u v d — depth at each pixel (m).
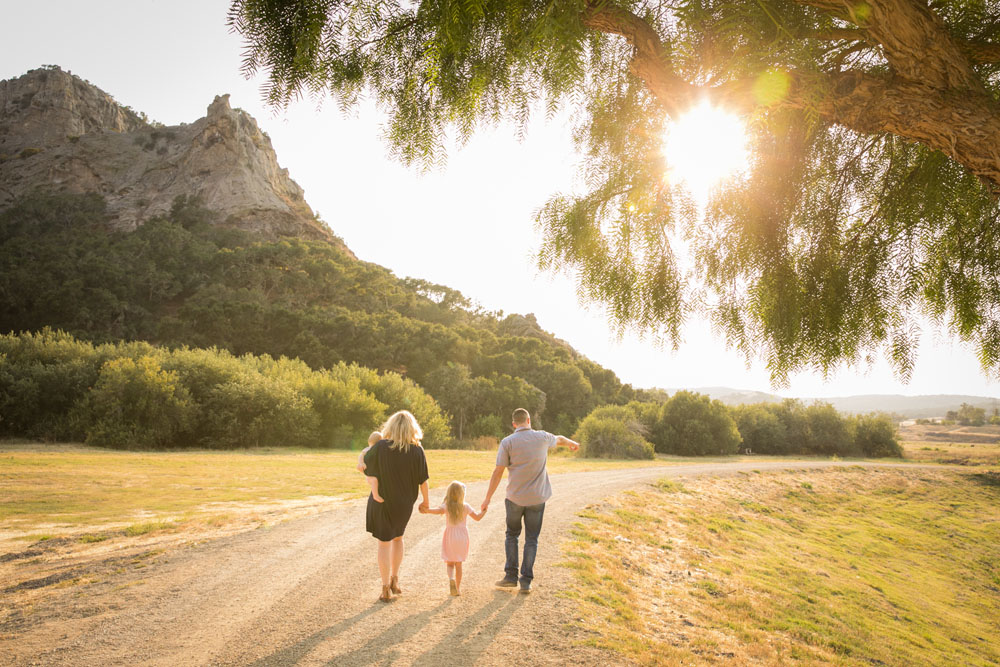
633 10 3.42
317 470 23.52
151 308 109.44
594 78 4.60
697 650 5.34
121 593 5.70
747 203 4.33
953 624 12.70
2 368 43.16
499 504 13.05
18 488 15.74
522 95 3.54
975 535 26.45
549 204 4.75
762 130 4.07
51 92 186.62
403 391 59.09
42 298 94.38
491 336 124.81
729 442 62.19
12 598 5.62
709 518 17.23
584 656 4.39
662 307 4.35
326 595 5.64
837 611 9.84
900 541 23.28
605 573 7.45
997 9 3.71
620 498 15.80
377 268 159.00
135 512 12.26
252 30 2.56
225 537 8.61
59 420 41.19
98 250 117.50
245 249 130.00
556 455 48.75
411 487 5.45
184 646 4.33
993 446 84.56
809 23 3.56
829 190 4.69
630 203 4.52
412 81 3.59
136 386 40.62
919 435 132.75
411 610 5.21
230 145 163.88
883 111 3.05
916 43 2.81
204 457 31.39
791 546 17.00
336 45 2.91
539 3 3.05
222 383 46.12
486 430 75.38
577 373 100.44
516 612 5.25
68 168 161.50
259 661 4.06
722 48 3.47
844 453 69.69
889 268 4.31
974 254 4.31
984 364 4.16
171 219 143.88
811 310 4.27
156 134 179.62
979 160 2.79
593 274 4.53
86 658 4.09
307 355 91.38
